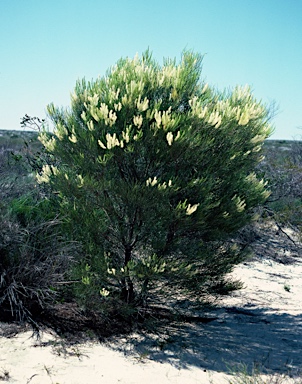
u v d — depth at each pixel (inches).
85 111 235.0
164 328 235.9
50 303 230.7
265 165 543.2
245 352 211.3
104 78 240.8
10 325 210.8
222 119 219.0
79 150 224.1
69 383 165.3
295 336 239.9
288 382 173.8
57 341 202.5
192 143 209.9
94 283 220.1
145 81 227.5
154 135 209.6
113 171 225.0
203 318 263.9
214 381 175.5
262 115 236.8
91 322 227.6
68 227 229.8
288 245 472.7
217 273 242.7
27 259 219.8
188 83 233.1
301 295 336.2
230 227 233.5
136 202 211.8
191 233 235.0
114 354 198.1
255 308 293.1
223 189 233.0
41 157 344.5
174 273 217.5
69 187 220.8
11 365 174.7
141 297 235.9
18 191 259.9
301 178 500.4
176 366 189.6
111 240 235.6
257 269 398.6
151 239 231.9
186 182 222.2
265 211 482.3
